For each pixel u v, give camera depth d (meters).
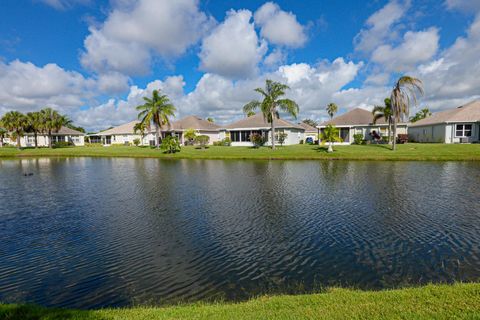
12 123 56.84
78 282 6.54
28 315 4.41
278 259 7.40
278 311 4.40
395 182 16.86
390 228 9.32
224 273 6.76
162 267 7.12
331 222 10.02
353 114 47.47
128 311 4.63
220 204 12.75
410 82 30.83
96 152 46.03
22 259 7.77
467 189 14.62
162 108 49.28
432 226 9.39
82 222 10.74
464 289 4.84
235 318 4.20
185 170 24.78
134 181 19.70
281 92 36.66
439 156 27.56
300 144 47.03
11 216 11.76
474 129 36.75
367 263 7.07
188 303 5.55
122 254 7.90
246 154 35.12
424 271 6.61
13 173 25.42
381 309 4.22
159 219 10.81
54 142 72.00
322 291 5.88
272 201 13.08
